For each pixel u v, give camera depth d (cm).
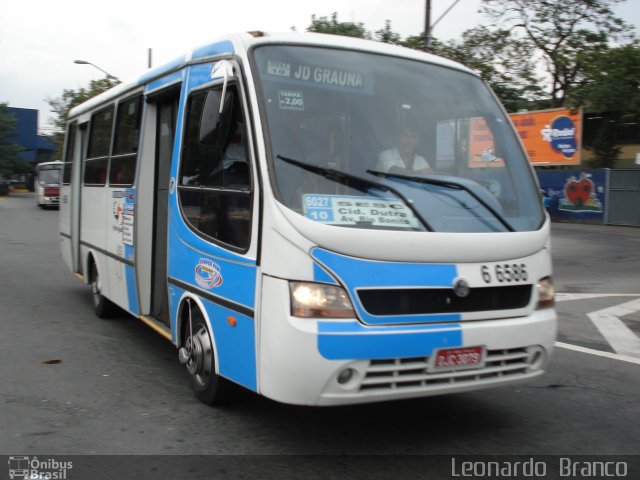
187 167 491
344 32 2814
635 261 1458
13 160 5831
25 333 700
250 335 386
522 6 2898
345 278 358
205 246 445
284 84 411
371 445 414
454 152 447
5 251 1477
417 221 388
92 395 500
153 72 590
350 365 354
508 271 405
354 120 420
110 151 706
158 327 567
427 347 368
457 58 2964
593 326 807
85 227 811
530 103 3023
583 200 2539
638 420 473
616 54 2505
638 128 2789
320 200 377
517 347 401
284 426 441
